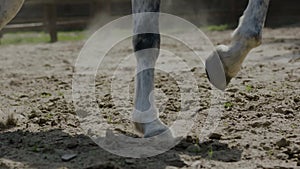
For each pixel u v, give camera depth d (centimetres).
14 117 644
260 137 558
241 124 608
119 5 2912
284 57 1344
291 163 484
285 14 2809
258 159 494
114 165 458
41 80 1091
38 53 1741
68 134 583
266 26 2502
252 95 759
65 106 746
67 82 1039
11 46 2095
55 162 489
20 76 1178
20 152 522
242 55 566
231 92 803
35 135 583
